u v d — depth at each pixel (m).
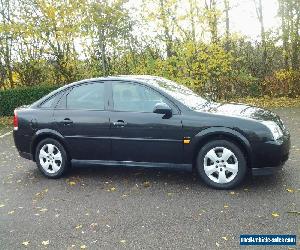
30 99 15.20
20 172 7.21
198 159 5.65
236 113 5.64
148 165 5.95
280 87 16.31
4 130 12.47
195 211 4.89
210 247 4.00
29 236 4.53
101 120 6.08
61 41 15.30
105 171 6.84
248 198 5.19
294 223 4.41
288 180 5.79
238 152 5.43
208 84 15.86
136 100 5.97
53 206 5.39
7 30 14.98
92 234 4.46
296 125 10.27
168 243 4.13
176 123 5.63
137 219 4.77
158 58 15.27
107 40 15.21
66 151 6.50
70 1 14.78
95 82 6.30
